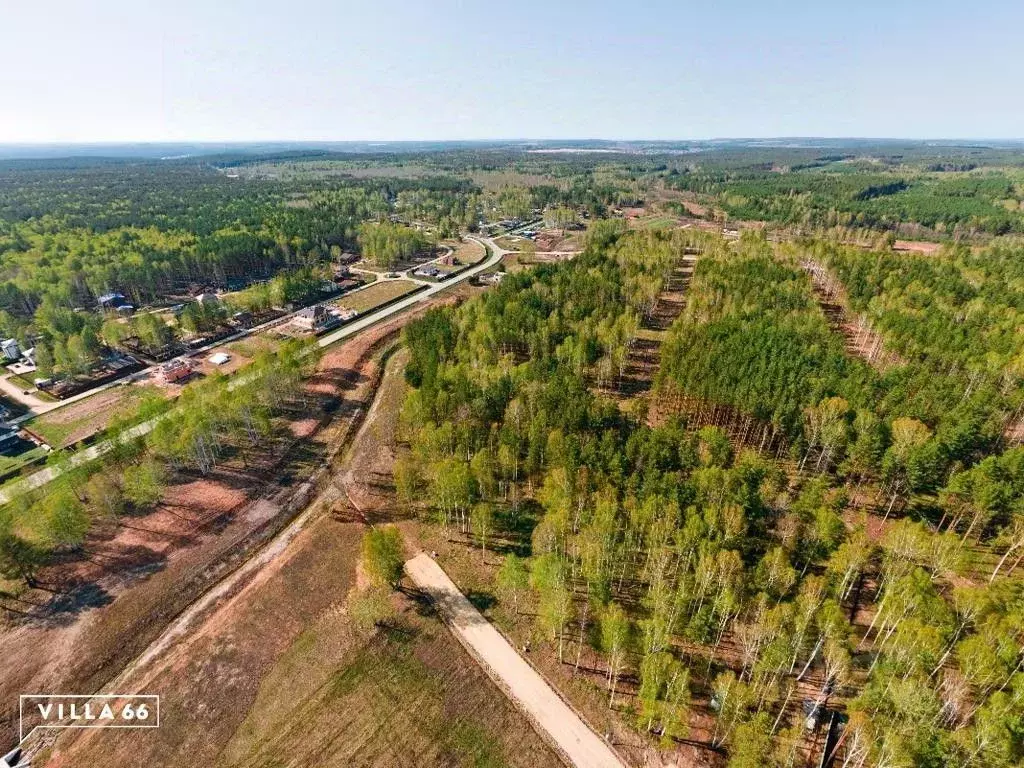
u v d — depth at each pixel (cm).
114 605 6047
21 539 6072
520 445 8088
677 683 4616
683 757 4675
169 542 6931
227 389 9281
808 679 5288
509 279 14975
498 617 5959
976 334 10781
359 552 6900
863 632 5734
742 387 8506
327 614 6006
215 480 8150
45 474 8119
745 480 6712
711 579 5694
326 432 9531
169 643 5712
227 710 5038
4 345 12156
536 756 4688
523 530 7162
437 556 6794
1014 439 8700
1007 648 4669
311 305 16200
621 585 6303
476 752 4712
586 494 6844
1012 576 6275
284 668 5419
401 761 4644
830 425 7725
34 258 17988
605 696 5138
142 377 11600
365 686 5238
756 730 4428
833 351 10031
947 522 7225
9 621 5812
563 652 5556
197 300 15862
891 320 11506
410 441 8988
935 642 4744
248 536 7144
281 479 8281
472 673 5369
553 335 11525
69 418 9900
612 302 13262
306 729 4888
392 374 11706
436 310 13275
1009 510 6531
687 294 15262
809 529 6216
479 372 9594
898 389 8500
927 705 4303
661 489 6606
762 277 14200
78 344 11212
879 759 4162
